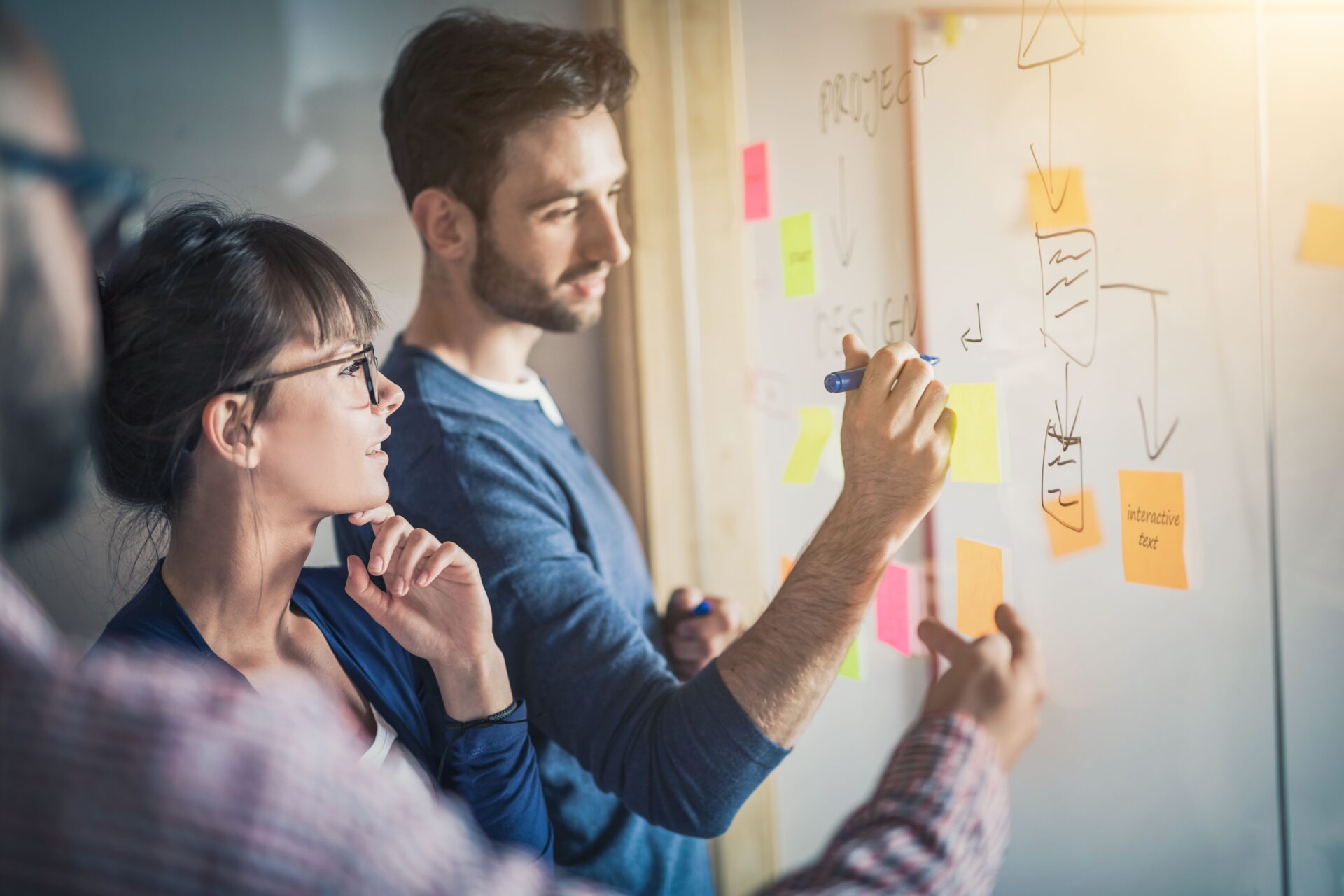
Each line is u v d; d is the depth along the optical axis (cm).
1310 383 71
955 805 52
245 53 156
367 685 82
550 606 91
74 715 36
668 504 160
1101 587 83
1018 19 85
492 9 163
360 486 76
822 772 127
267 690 73
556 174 101
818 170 117
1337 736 72
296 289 72
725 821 81
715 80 140
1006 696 64
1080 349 82
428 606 82
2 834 35
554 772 103
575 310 108
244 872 35
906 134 99
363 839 38
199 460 71
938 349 97
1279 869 74
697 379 154
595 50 103
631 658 89
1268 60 71
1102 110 79
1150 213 77
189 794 35
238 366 69
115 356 69
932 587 101
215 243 71
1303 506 72
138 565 94
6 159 36
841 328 116
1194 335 75
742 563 150
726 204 141
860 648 115
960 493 96
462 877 41
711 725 79
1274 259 72
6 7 36
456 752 83
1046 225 84
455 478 95
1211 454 75
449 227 105
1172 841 80
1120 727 83
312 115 159
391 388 81
